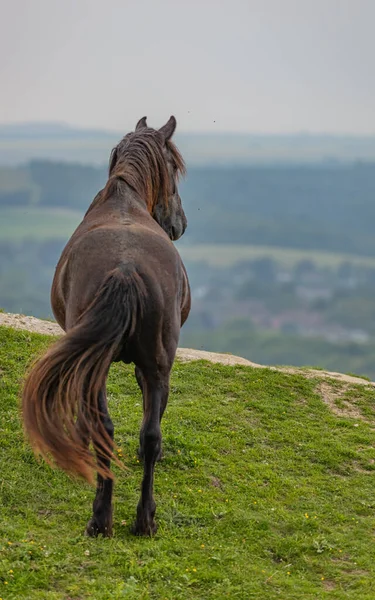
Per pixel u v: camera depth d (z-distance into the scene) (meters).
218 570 8.77
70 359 7.95
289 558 9.45
